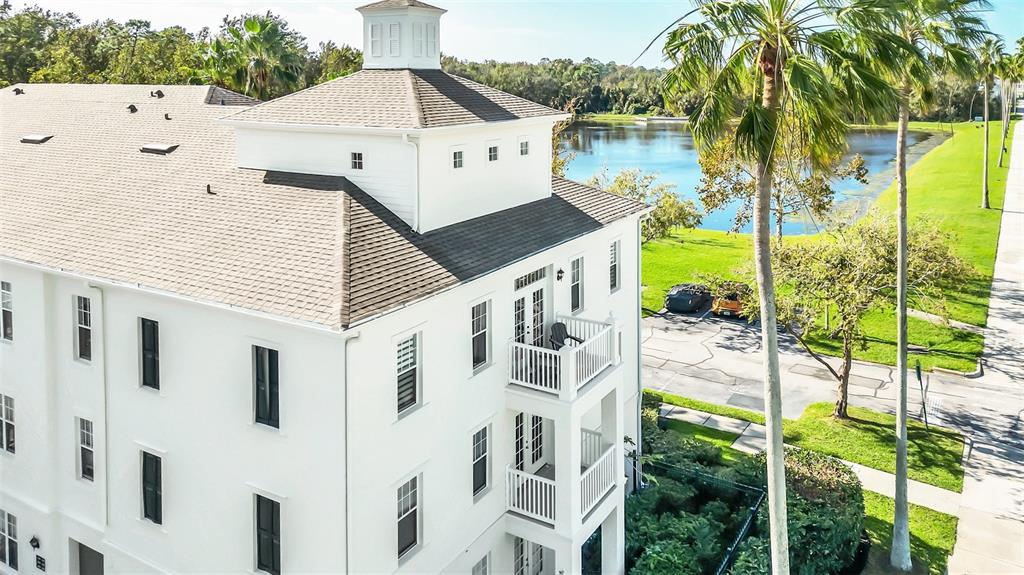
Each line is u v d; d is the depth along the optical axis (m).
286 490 14.71
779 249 31.16
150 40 79.88
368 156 18.50
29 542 19.80
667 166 108.62
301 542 14.66
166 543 16.88
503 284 18.23
